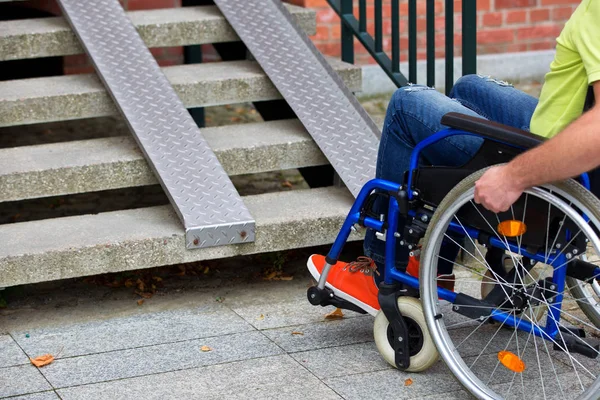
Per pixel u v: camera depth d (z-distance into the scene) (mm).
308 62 5141
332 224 4312
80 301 4238
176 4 7219
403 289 3445
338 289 3590
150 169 4520
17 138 6488
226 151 4613
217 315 4047
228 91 5055
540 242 3041
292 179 6012
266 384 3402
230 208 4215
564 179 2801
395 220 3346
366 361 3580
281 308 4113
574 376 3424
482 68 8008
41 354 3676
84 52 5238
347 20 5477
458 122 3053
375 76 7672
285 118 5375
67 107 4789
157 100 4750
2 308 4160
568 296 3822
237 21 5398
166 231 4137
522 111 3525
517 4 7992
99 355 3664
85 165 4410
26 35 5105
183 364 3572
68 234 4137
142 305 4180
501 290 3232
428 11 4781
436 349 3314
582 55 2828
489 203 2918
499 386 3365
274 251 4621
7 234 4160
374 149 4637
